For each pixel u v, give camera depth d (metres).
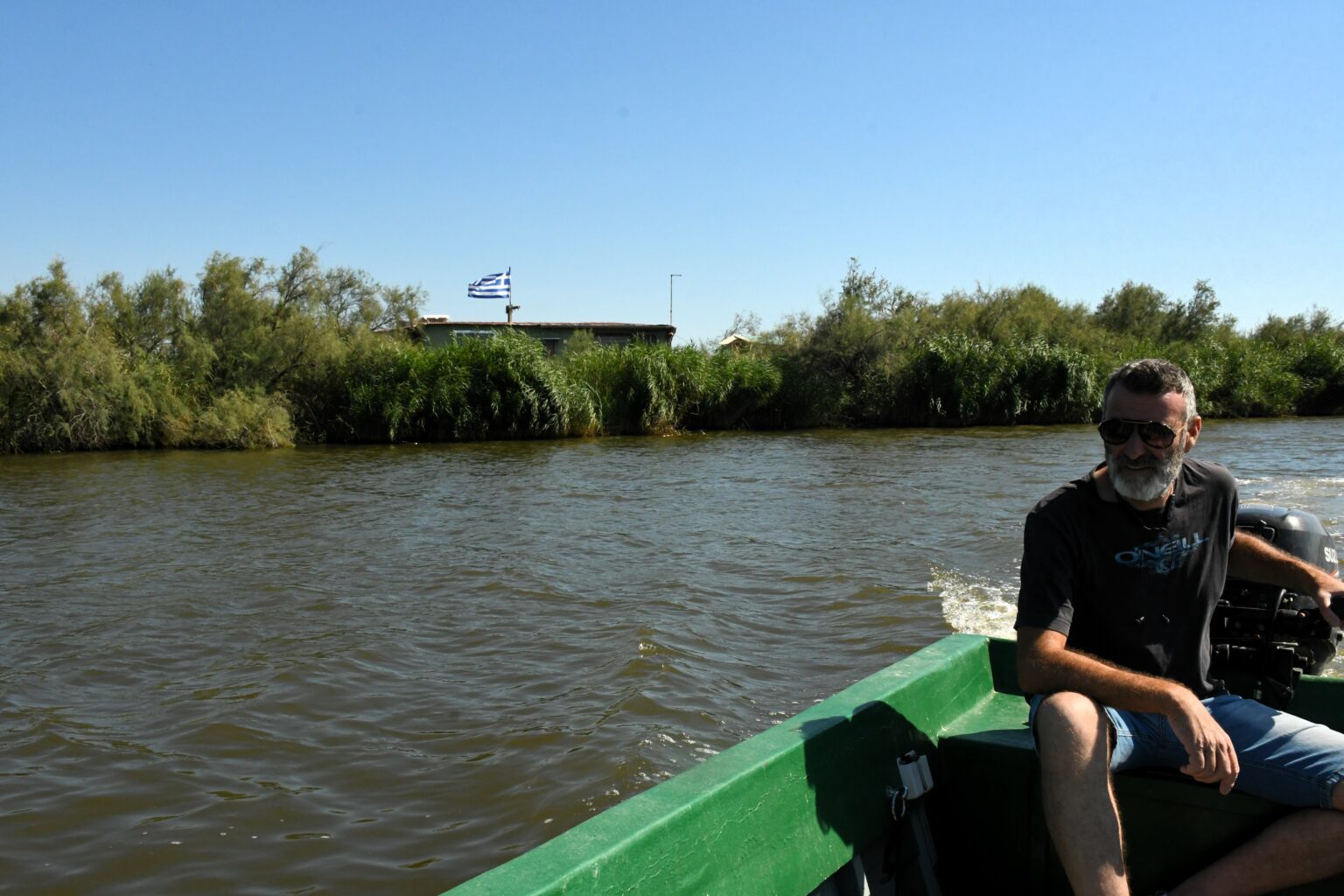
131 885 4.34
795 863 2.25
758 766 2.21
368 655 7.53
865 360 40.12
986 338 44.12
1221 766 2.26
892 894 2.64
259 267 33.91
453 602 9.23
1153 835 2.59
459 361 32.12
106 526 14.10
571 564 10.91
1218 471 2.68
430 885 4.33
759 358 39.75
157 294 32.22
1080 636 2.64
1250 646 3.11
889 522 13.45
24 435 27.66
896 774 2.66
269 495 17.59
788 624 8.30
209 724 6.14
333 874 4.41
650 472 21.31
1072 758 2.27
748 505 15.54
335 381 31.95
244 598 9.51
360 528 13.69
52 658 7.59
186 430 29.19
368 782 5.31
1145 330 59.91
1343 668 5.44
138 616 8.84
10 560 11.56
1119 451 2.46
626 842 1.83
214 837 4.74
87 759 5.66
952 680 3.10
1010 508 14.62
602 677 6.89
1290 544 3.82
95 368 28.44
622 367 34.31
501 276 50.09
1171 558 2.55
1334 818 2.33
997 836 2.82
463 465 23.44
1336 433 31.45
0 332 28.53
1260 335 60.78
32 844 4.68
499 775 5.35
